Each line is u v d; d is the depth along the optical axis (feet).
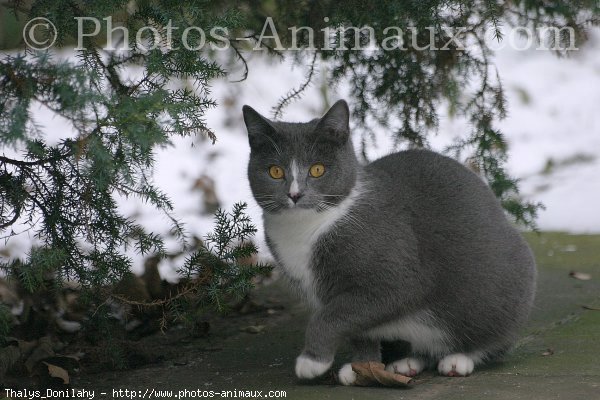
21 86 13.58
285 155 16.85
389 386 15.81
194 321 19.36
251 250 17.35
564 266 25.52
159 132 14.17
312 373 16.02
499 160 22.48
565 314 20.77
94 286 17.25
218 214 17.44
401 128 23.09
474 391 15.15
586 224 30.94
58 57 14.99
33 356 17.16
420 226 16.66
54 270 17.52
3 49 20.47
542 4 21.03
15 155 18.76
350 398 14.98
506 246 17.25
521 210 21.57
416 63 21.98
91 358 18.65
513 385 15.33
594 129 42.50
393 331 17.20
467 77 22.59
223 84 41.45
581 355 17.26
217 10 21.47
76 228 16.71
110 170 14.44
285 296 24.48
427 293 16.66
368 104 23.02
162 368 18.33
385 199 16.65
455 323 16.99
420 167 17.62
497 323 17.03
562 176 37.68
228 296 22.07
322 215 16.51
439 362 17.20
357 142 23.65
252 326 21.68
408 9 19.40
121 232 17.17
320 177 16.61
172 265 23.75
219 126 40.60
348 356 18.51
